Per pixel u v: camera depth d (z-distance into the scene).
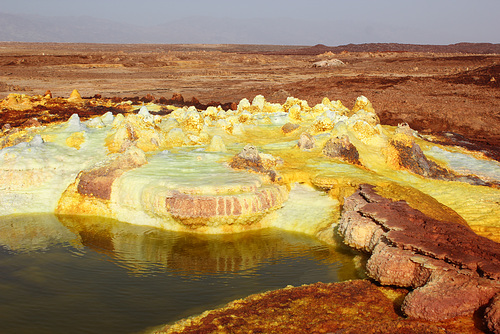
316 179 12.35
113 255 10.38
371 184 11.59
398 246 8.29
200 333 7.02
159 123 16.52
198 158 13.17
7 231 11.54
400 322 6.83
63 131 14.94
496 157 16.27
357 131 15.18
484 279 7.22
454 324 6.91
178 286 9.01
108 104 22.02
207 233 11.18
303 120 18.44
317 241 10.83
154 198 11.09
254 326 7.15
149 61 68.62
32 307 8.33
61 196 12.68
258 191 11.30
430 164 14.17
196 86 41.25
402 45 142.50
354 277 9.13
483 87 35.88
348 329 6.76
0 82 39.53
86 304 8.41
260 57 85.12
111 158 13.09
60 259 10.21
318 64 63.53
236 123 16.75
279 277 9.27
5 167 12.95
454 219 10.13
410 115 27.80
